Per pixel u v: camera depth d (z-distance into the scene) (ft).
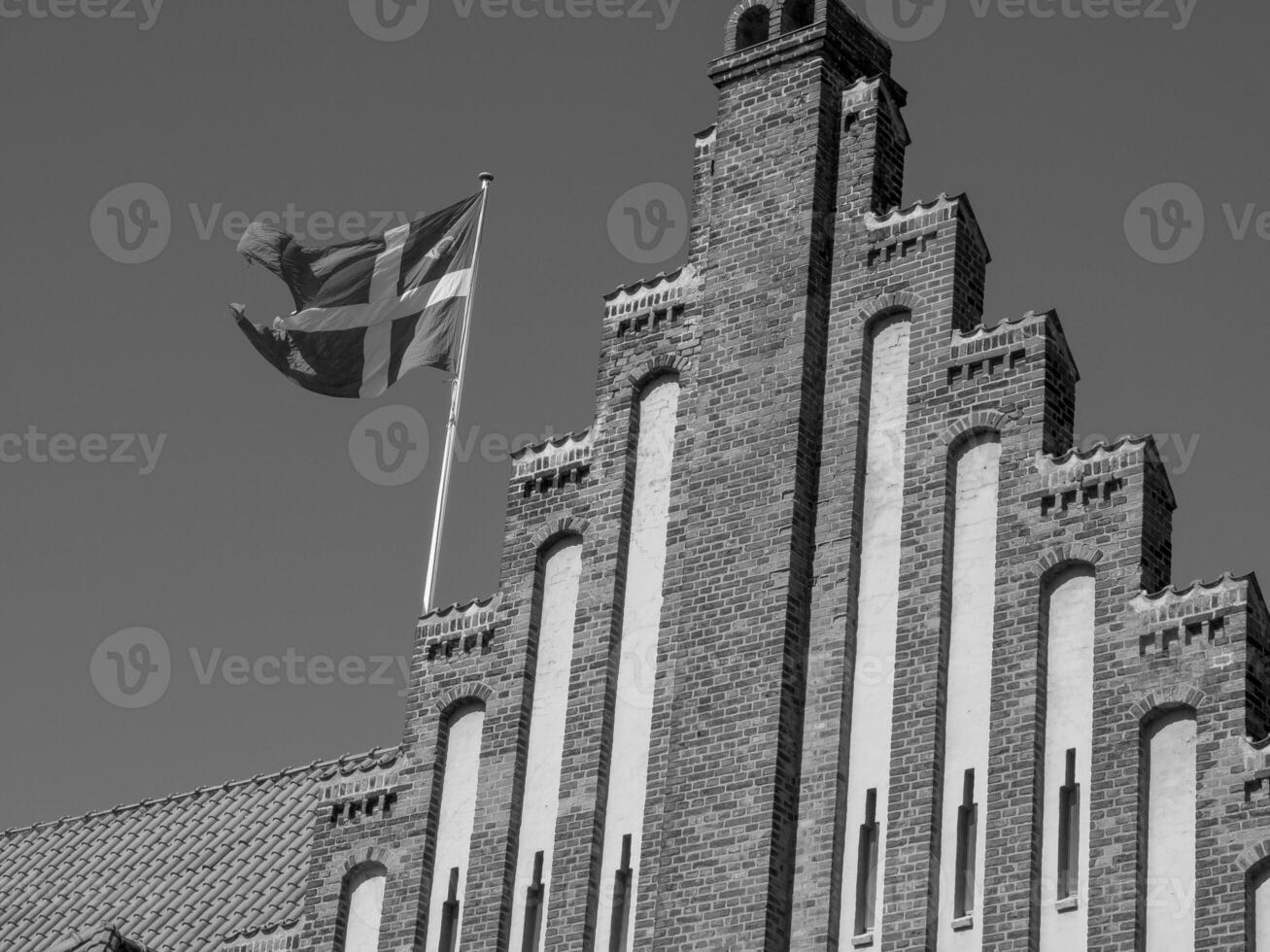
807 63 189.57
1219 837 148.25
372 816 181.68
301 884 209.26
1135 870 149.79
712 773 167.43
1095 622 157.99
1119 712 154.40
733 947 161.27
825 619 169.17
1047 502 162.91
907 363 175.01
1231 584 153.69
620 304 188.55
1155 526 160.04
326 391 215.10
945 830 157.99
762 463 175.73
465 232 220.02
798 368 177.27
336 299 216.74
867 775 162.91
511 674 179.93
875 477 172.24
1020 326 169.58
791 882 162.50
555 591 181.98
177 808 236.02
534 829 173.99
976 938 153.79
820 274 181.47
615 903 168.76
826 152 186.19
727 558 173.99
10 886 233.96
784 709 166.61
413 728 182.29
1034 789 155.53
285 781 231.91
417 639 185.06
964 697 161.07
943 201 178.09
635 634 176.76
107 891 224.74
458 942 173.06
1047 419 166.20
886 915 157.17
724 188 188.75
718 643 171.53
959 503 167.32
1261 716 151.43
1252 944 145.38
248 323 214.48
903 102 191.62
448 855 177.06
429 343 216.74
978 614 163.12
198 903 214.28
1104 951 148.97
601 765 173.06
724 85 193.47
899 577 167.43
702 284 185.68
